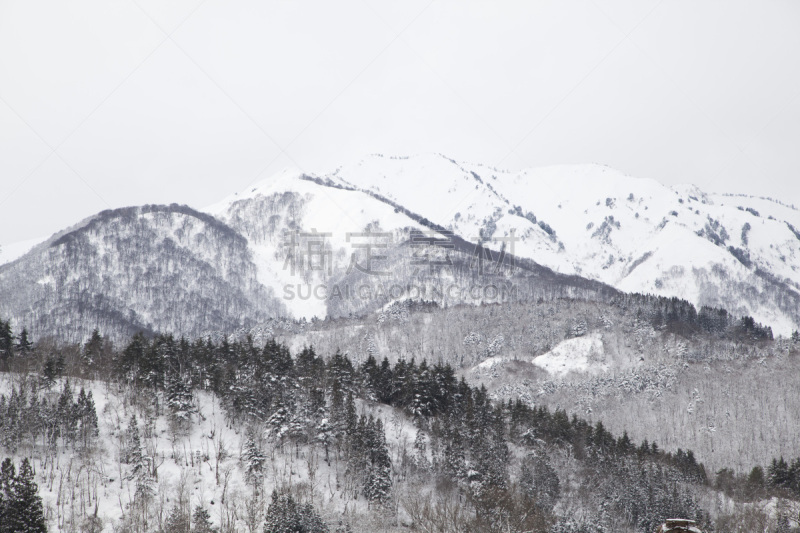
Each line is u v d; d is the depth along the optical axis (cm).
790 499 14362
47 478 11762
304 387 15300
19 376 14750
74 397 14138
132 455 12294
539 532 10088
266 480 12419
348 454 13275
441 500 12212
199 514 10512
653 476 14250
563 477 14450
